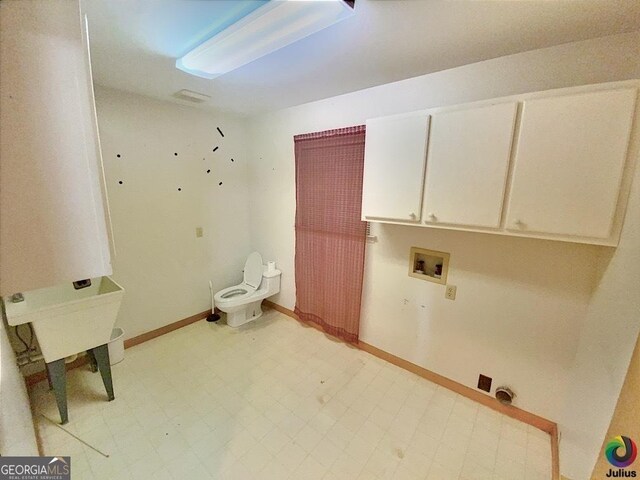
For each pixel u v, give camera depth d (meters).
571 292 1.50
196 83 1.99
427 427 1.73
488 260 1.75
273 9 1.05
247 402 1.92
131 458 1.52
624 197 1.12
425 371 2.15
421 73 1.78
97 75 1.85
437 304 2.01
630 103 1.06
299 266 2.84
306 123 2.57
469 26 1.22
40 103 0.60
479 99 1.65
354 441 1.64
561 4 1.04
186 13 1.13
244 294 2.94
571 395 1.49
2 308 1.69
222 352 2.49
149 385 2.07
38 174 0.62
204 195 2.90
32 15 0.57
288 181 2.85
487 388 1.87
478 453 1.57
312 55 1.52
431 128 1.57
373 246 2.29
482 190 1.43
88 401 1.90
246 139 3.18
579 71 1.36
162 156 2.53
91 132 0.68
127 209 2.38
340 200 2.37
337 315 2.60
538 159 1.26
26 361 1.85
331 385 2.09
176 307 2.84
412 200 1.69
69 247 0.68
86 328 1.67
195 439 1.64
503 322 1.74
